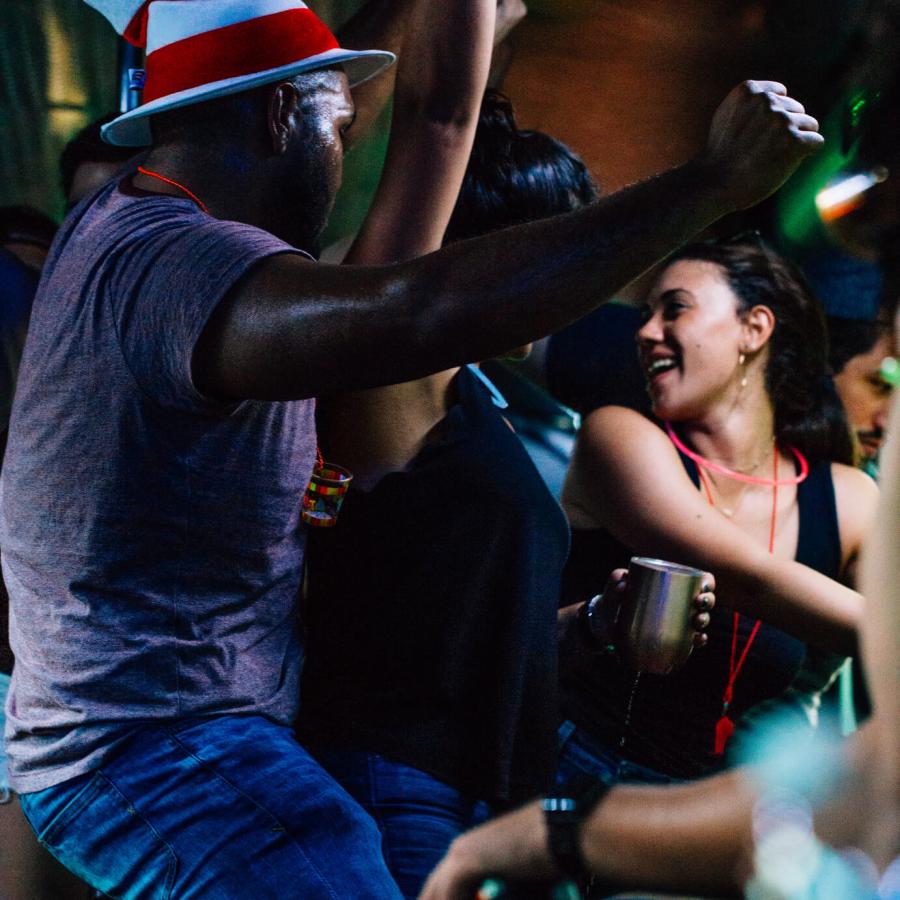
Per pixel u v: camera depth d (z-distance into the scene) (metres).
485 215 2.43
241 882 1.77
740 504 2.79
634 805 1.17
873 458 3.34
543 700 2.24
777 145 1.54
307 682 2.21
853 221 1.10
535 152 2.45
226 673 1.88
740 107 1.56
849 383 3.31
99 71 5.28
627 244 1.55
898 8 1.08
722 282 2.77
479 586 2.18
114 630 1.81
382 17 2.68
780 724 2.73
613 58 4.98
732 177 1.55
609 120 5.07
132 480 1.78
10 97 5.31
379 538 2.18
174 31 1.90
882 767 0.97
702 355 2.75
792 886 0.97
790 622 2.63
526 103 5.06
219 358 1.64
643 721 2.67
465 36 2.12
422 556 2.17
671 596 2.21
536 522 2.24
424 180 2.18
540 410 3.08
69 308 1.80
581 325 3.11
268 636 1.96
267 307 1.60
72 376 1.79
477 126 2.45
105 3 2.03
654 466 2.70
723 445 2.80
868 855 0.96
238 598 1.89
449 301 1.55
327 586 2.21
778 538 2.81
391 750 2.13
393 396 2.21
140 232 1.78
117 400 1.76
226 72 1.88
